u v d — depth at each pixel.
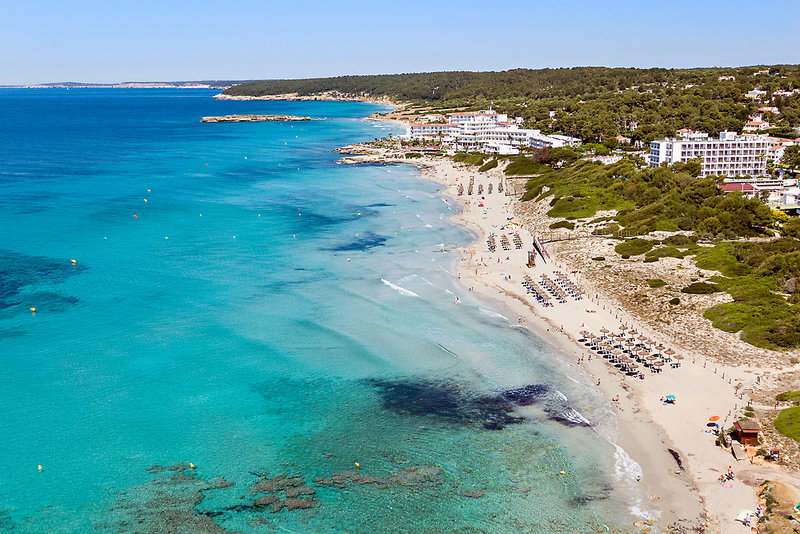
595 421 69.56
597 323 96.62
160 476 59.03
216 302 103.00
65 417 67.75
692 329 90.94
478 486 58.50
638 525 53.25
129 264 123.00
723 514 54.16
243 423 68.12
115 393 73.06
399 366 81.81
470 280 117.62
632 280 111.12
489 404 73.12
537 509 55.41
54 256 126.94
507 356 85.25
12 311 96.81
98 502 55.25
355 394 74.69
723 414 69.56
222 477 59.22
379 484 58.66
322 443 64.94
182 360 81.88
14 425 65.88
